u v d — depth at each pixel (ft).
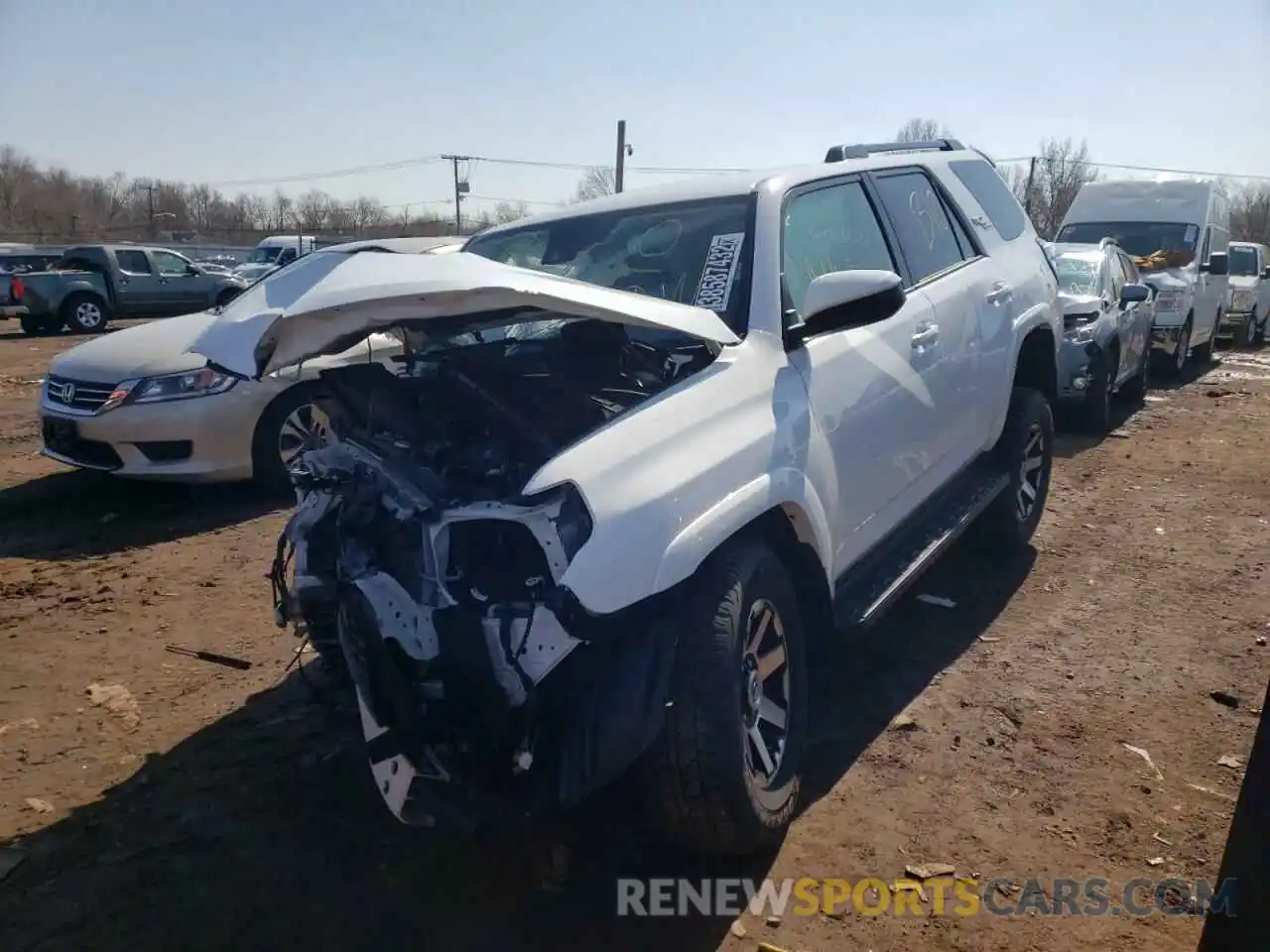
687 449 9.40
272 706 13.44
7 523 21.88
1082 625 15.48
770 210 12.25
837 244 13.26
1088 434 30.42
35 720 13.21
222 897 9.80
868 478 12.29
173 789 11.60
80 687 14.08
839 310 10.79
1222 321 52.01
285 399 22.48
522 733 8.64
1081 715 12.68
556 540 8.55
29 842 10.69
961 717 12.69
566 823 10.71
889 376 12.66
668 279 11.99
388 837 10.69
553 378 10.53
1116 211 47.78
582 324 10.72
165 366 21.54
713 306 11.39
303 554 11.45
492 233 14.53
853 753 11.94
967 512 14.99
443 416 10.28
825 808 10.87
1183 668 13.91
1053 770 11.48
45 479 25.35
